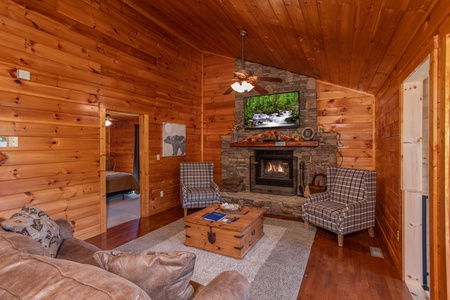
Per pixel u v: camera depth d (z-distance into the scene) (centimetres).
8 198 276
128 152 754
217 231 298
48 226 196
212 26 404
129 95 423
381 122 382
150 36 466
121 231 382
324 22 230
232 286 125
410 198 244
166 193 514
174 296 110
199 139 618
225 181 540
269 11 257
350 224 328
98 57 370
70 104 334
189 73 578
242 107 571
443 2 149
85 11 351
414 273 240
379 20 193
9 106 276
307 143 475
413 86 243
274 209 467
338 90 482
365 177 353
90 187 360
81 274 86
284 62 453
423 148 245
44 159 307
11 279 86
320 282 242
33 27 295
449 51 147
